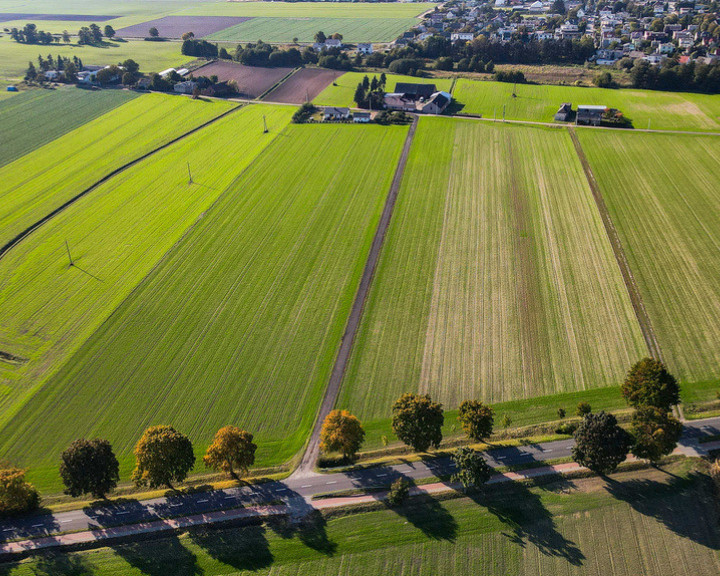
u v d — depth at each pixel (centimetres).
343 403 9619
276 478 8406
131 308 11781
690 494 7919
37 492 8306
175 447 8056
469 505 7912
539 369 10144
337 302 11831
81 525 7844
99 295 12181
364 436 9044
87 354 10656
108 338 11019
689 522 7575
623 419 9031
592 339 10744
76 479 7806
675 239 13600
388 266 12900
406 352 10588
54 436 9106
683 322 11069
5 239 14100
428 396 8756
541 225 14312
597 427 8012
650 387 8744
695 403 9350
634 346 10550
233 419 9356
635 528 7531
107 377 10169
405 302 11800
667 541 7362
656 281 12212
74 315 11638
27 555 7481
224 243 13862
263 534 7625
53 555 7462
